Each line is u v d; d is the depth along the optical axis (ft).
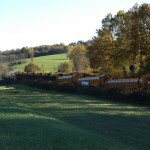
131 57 165.27
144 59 162.71
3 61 584.81
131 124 72.95
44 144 37.47
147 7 162.71
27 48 643.04
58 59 540.11
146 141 56.65
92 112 92.17
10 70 478.59
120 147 44.16
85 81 175.63
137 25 161.68
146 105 110.83
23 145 36.11
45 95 162.40
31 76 281.13
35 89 214.69
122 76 168.45
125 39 167.22
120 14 182.09
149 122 75.77
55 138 41.01
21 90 211.00
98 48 182.29
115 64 170.71
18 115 57.72
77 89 166.30
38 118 57.88
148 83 128.47
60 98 142.41
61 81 206.39
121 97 124.16
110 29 183.93
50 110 97.81
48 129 46.88
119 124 72.90
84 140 42.37
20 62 545.44
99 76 167.84
